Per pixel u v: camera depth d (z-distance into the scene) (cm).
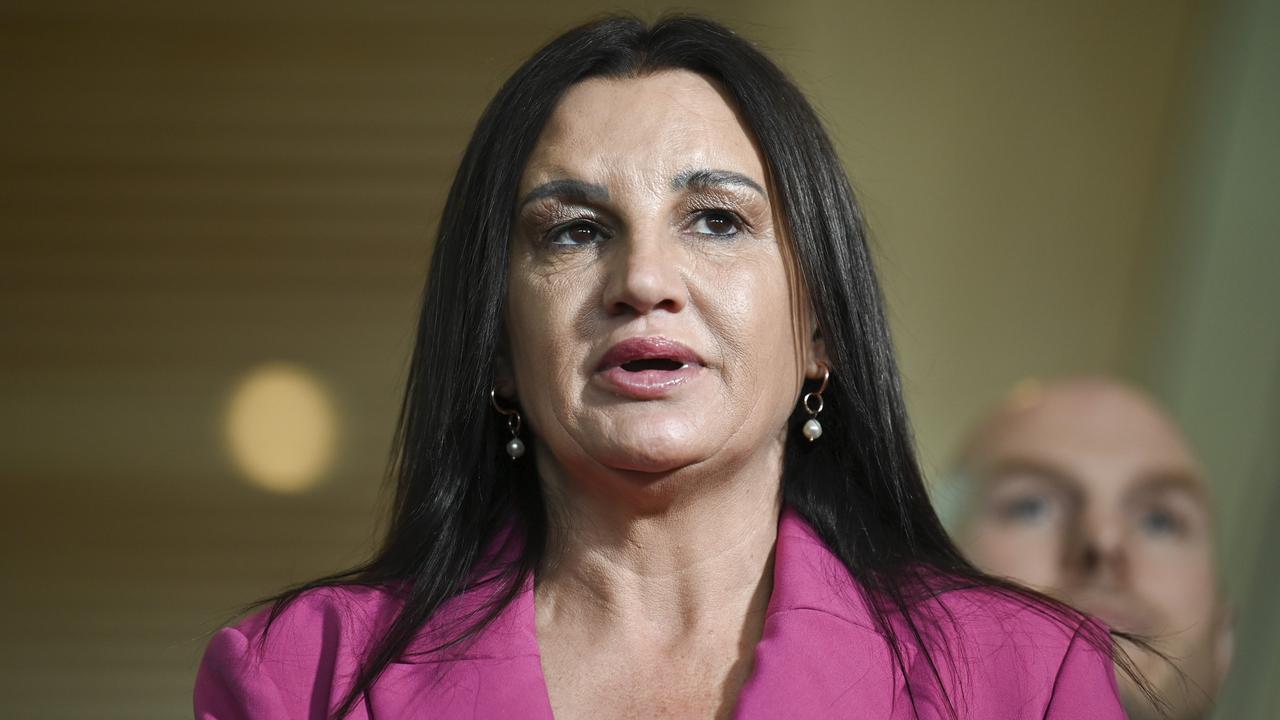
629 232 435
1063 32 1177
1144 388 1151
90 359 1264
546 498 464
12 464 1250
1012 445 651
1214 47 1161
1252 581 977
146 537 1245
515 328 454
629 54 462
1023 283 1177
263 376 1259
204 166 1266
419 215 1259
